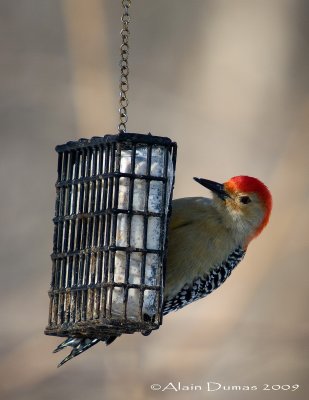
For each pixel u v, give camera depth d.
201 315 18.20
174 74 21.84
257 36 22.23
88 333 11.78
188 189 20.34
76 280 11.69
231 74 21.91
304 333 18.64
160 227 11.52
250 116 21.45
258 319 18.73
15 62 21.61
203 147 20.91
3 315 18.88
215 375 17.84
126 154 11.49
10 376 17.41
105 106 19.78
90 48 19.95
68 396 17.22
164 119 21.16
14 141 21.05
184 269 12.71
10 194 20.61
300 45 22.23
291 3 22.48
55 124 21.17
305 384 18.12
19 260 19.91
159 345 17.80
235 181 13.00
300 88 21.92
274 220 18.92
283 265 19.08
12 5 21.97
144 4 22.23
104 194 11.49
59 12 22.03
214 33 22.22
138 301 11.41
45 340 17.91
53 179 20.84
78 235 11.71
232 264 13.13
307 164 19.59
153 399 17.42
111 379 17.42
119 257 11.43
